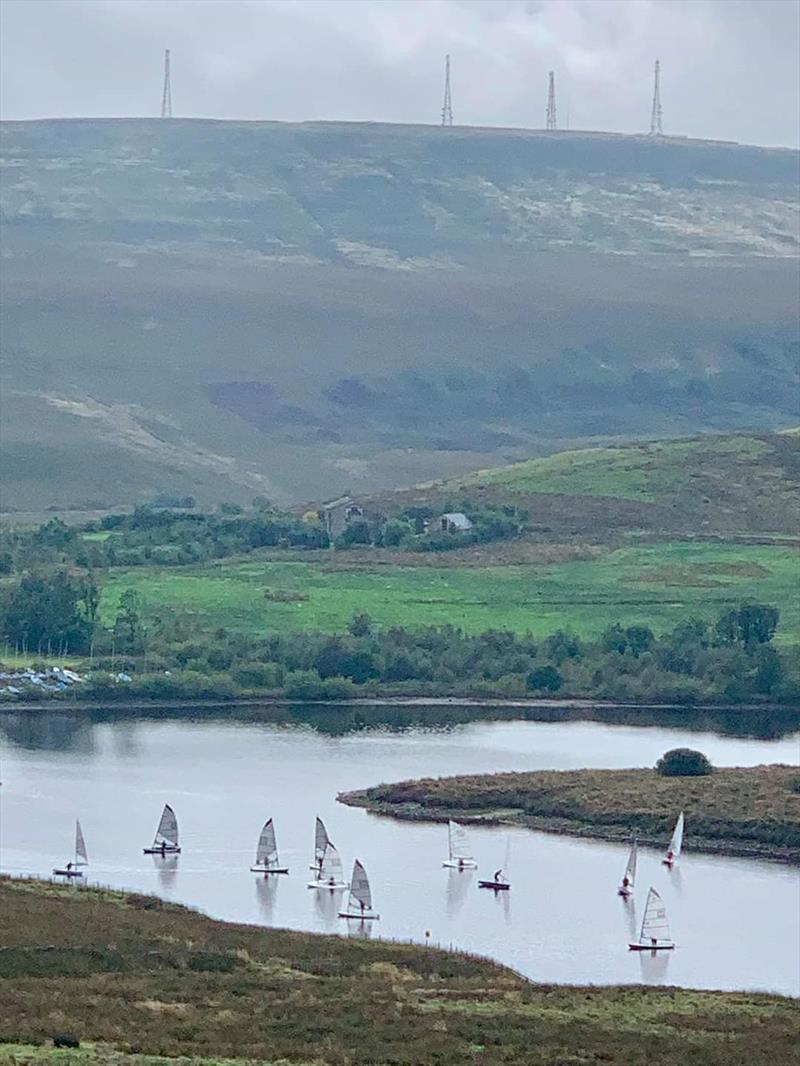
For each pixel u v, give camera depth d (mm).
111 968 164375
